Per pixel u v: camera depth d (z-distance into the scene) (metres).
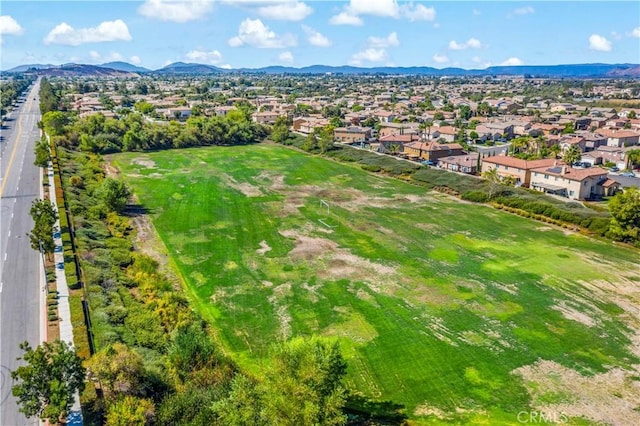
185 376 38.44
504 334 50.44
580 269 66.31
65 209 75.81
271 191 102.94
